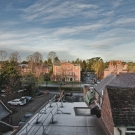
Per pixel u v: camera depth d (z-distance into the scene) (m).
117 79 39.00
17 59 117.81
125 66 107.06
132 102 12.99
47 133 13.52
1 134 17.58
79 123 15.60
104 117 15.08
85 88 52.75
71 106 22.00
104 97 15.04
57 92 71.50
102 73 117.88
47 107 21.16
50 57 160.50
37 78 76.75
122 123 11.87
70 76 104.94
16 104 45.03
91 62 163.38
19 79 59.78
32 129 14.24
